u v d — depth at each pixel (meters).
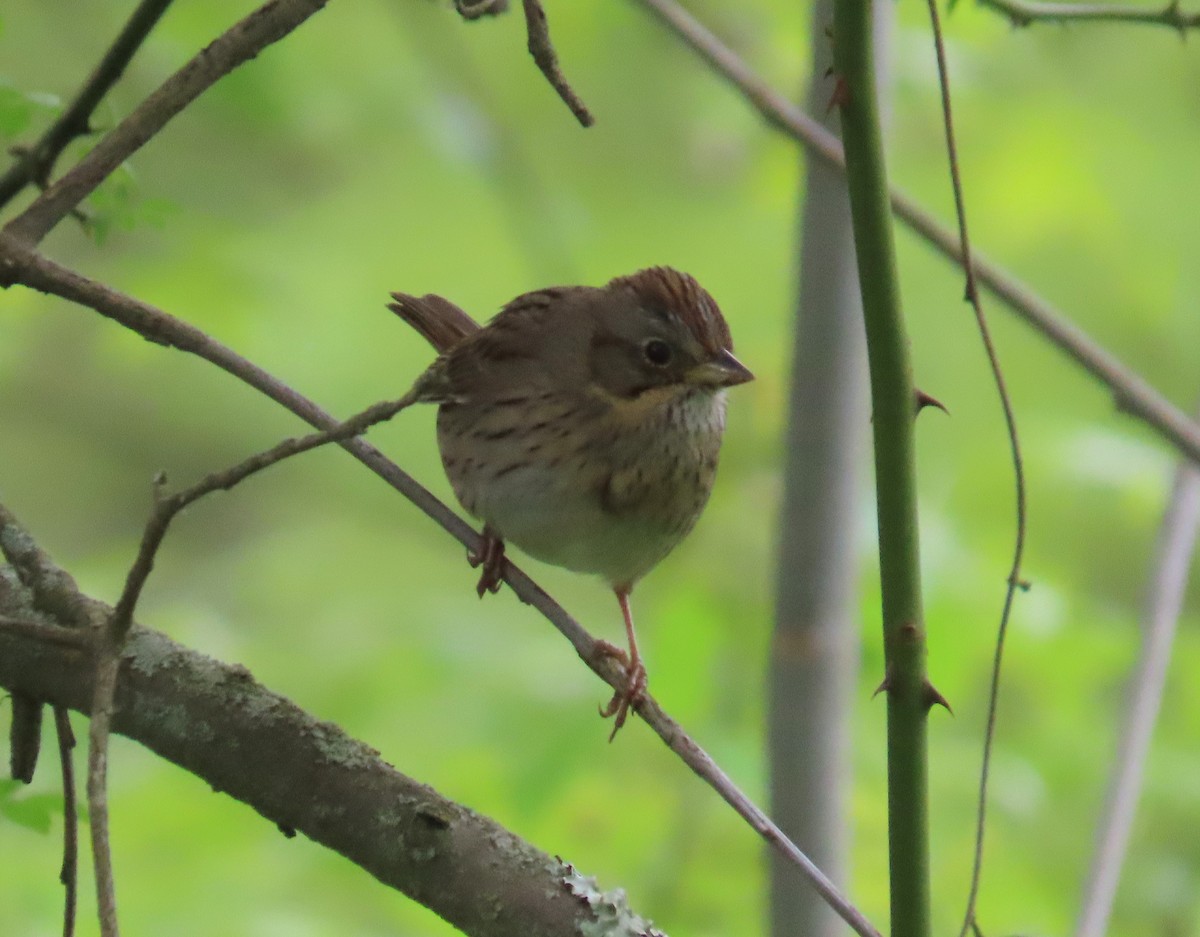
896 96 13.24
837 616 8.64
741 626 11.75
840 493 8.66
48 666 5.82
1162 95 14.67
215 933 10.15
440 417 8.74
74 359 16.12
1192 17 7.22
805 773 8.55
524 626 12.41
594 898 5.38
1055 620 11.55
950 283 14.66
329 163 14.57
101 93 7.36
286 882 10.60
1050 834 11.35
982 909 10.95
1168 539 9.26
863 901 10.84
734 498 12.64
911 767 5.25
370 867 5.51
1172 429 7.90
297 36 12.80
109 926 4.68
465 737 10.93
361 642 11.99
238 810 10.82
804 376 8.71
